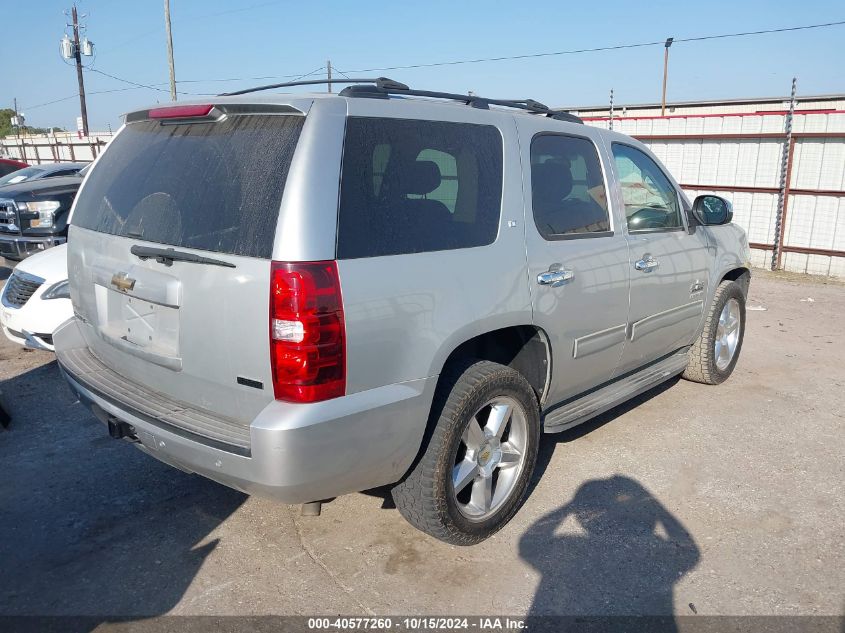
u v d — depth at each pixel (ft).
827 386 18.30
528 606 9.38
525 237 10.90
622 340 13.46
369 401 8.56
